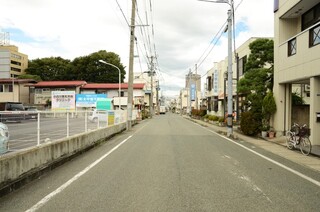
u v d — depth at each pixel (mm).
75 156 10133
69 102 48156
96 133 13562
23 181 6375
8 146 6555
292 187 6328
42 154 7480
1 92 54156
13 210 4820
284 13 16141
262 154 11125
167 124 31547
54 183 6539
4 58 83500
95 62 68625
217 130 22984
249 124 17844
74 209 4859
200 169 8078
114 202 5215
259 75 19438
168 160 9422
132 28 24812
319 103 12750
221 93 35125
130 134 19141
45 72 72438
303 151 11281
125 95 60469
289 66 15406
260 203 5203
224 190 6008
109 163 8922
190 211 4773
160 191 5898
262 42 20234
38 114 7727
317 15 14656
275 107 17188
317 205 5125
